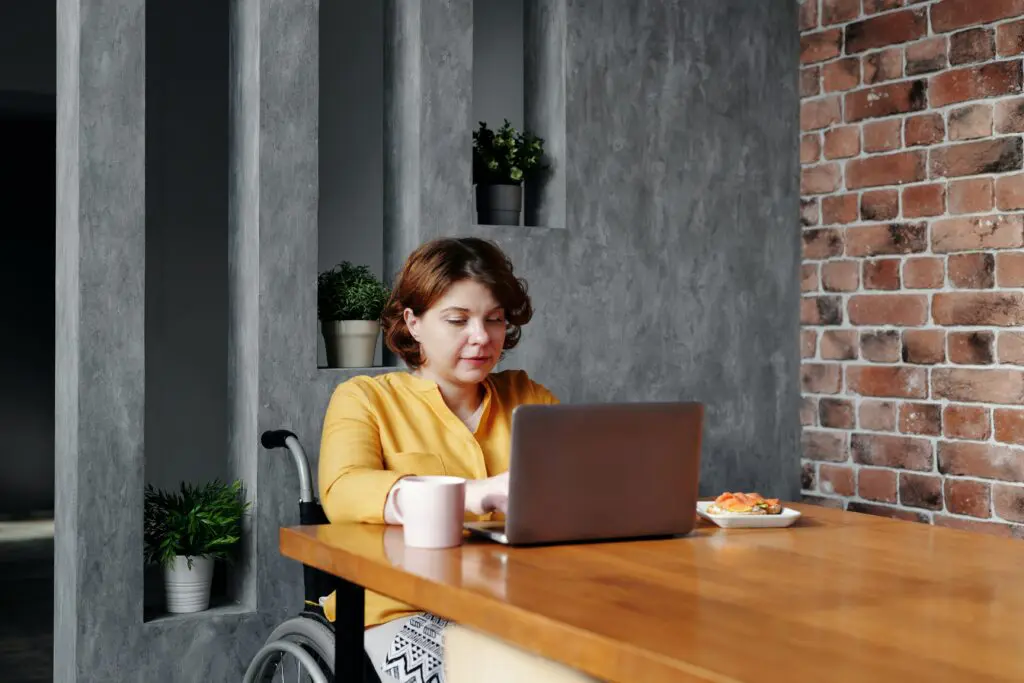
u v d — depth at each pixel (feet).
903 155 11.31
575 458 5.04
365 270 10.17
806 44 12.34
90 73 8.51
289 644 6.23
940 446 11.00
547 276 10.82
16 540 17.75
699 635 3.47
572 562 4.65
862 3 11.69
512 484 4.91
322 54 16.94
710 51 11.84
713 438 11.87
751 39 12.10
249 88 9.41
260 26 9.18
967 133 10.69
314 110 9.43
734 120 12.00
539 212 11.27
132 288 8.66
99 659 8.53
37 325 19.52
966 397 10.76
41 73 16.47
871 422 11.68
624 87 11.30
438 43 10.09
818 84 12.21
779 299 12.29
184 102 16.79
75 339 8.56
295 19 9.34
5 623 12.94
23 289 19.40
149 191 16.49
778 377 12.28
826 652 3.28
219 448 16.96
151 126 16.52
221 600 9.48
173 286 16.66
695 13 11.73
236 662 9.09
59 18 9.19
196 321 16.83
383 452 6.33
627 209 11.32
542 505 4.99
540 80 11.28
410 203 10.17
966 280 10.73
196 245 16.85
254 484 9.21
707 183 11.82
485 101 17.10
